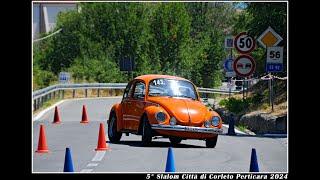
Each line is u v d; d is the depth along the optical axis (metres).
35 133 36.75
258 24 46.50
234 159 25.94
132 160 25.27
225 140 33.22
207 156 26.77
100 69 96.81
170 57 102.62
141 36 100.69
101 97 82.12
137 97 29.62
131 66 99.12
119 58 99.88
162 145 30.38
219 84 102.56
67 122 44.44
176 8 103.50
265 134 36.72
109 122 31.39
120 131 30.44
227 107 50.09
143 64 100.12
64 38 100.62
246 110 48.34
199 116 28.59
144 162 24.72
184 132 28.31
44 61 100.25
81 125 41.94
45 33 103.75
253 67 39.44
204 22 132.62
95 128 39.75
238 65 39.59
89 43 99.56
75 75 95.94
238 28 48.34
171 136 28.31
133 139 33.34
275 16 45.88
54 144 31.00
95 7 100.19
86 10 100.69
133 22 100.56
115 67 98.00
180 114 28.31
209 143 29.33
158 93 29.33
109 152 27.50
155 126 28.14
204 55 102.69
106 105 63.69
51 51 100.38
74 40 100.00
